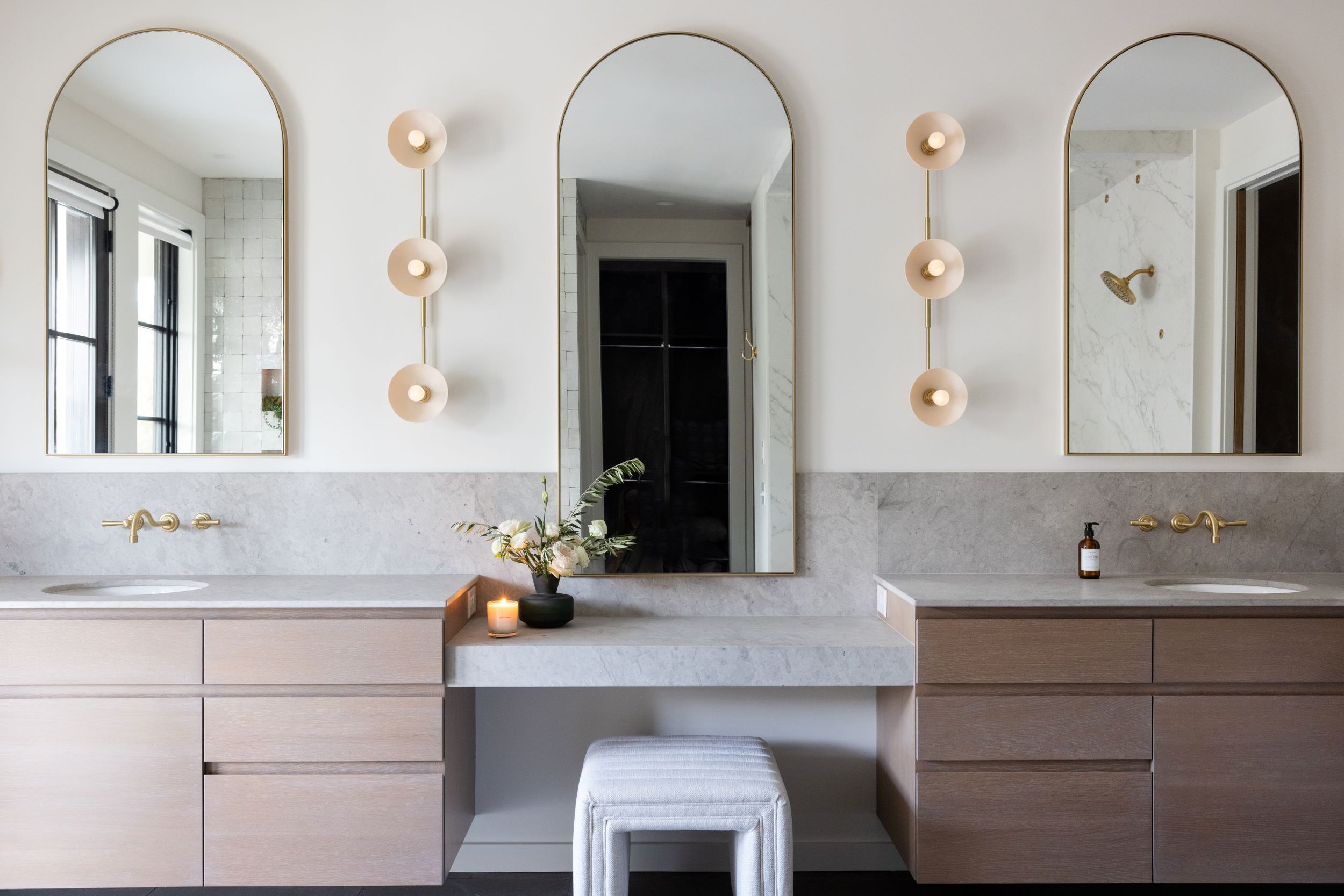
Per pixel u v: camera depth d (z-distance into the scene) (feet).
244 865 6.72
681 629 7.48
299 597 6.76
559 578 7.67
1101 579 7.80
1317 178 8.25
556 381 8.18
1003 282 8.21
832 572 8.17
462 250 8.18
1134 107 8.21
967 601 6.70
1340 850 6.70
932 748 6.73
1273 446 8.20
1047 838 6.75
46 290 8.09
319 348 8.17
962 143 7.83
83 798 6.69
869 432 8.20
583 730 8.21
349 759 6.70
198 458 8.13
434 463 8.19
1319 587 7.30
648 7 8.19
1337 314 8.23
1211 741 6.72
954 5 8.21
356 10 8.16
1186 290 8.20
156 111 8.13
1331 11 8.25
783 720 8.24
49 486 8.07
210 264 8.12
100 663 6.67
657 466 8.08
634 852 8.13
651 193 8.11
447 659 6.80
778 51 8.20
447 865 6.89
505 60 8.18
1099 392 8.20
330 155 8.16
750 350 8.11
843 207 8.19
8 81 8.13
